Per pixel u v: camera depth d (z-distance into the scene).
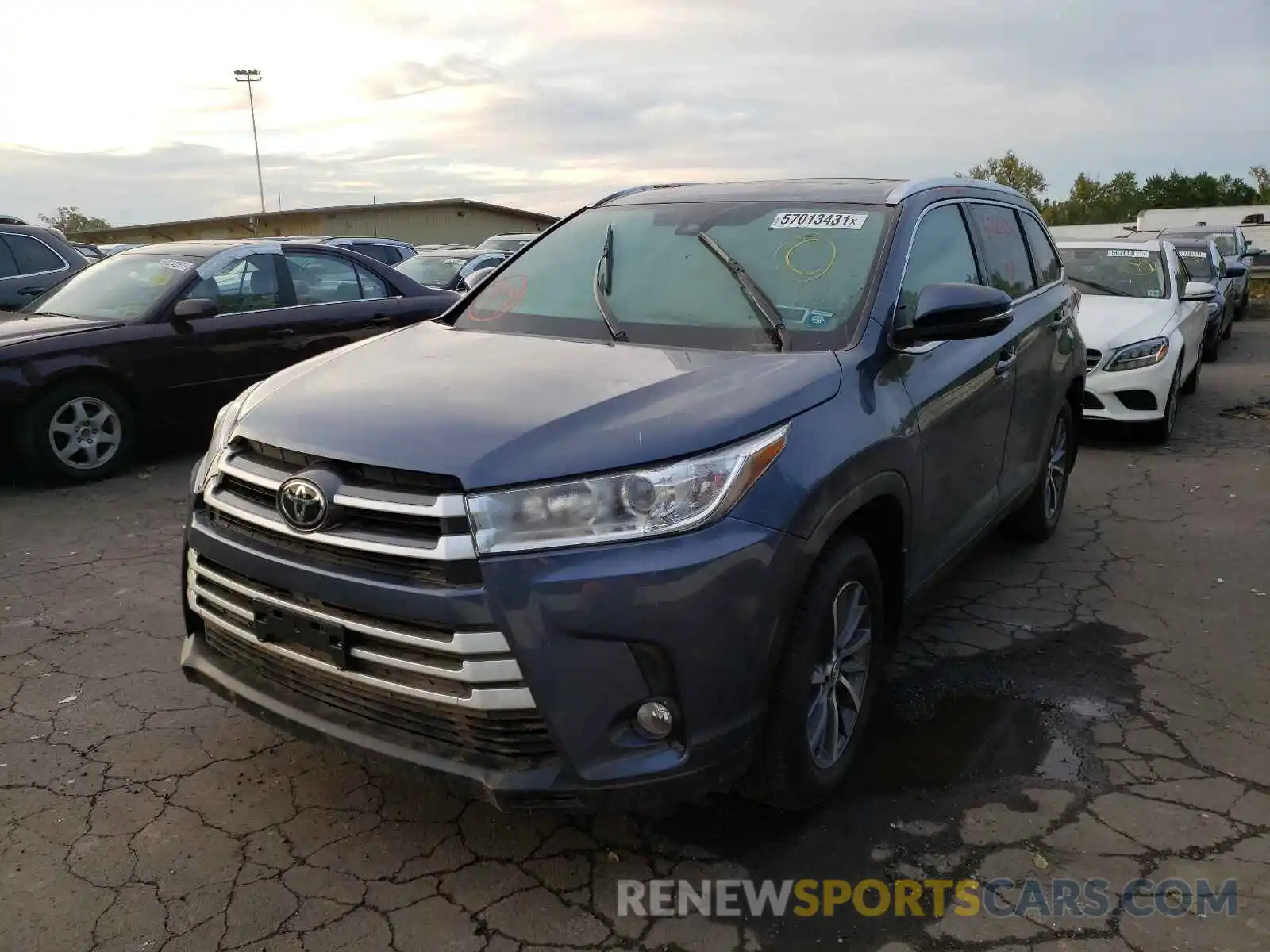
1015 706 3.62
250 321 7.21
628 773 2.38
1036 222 5.25
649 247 3.77
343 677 2.51
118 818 2.91
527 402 2.60
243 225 47.12
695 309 3.39
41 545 5.31
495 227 51.50
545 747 2.39
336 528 2.44
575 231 4.11
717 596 2.39
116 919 2.50
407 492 2.37
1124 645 4.15
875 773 3.18
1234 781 3.14
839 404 2.87
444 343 3.40
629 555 2.32
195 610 2.92
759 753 2.67
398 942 2.44
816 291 3.35
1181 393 10.27
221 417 3.04
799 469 2.61
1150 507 6.17
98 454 6.66
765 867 2.72
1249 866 2.72
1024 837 2.85
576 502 2.32
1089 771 3.19
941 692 3.73
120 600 4.55
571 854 2.78
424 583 2.34
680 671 2.37
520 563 2.29
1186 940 2.45
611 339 3.32
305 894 2.60
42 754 3.24
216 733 3.39
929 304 3.10
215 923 2.49
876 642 3.17
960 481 3.75
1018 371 4.31
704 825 2.91
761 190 4.00
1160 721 3.52
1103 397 7.66
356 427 2.53
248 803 2.99
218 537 2.70
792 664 2.65
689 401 2.62
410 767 2.45
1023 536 5.35
